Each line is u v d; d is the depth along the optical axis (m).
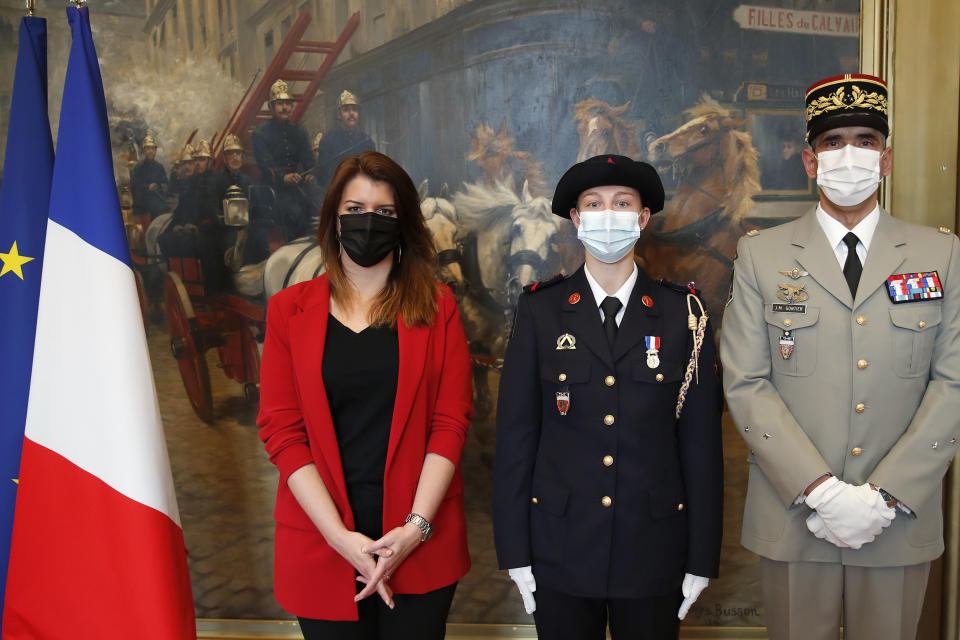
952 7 2.22
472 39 2.32
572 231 2.33
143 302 2.41
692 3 2.28
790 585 1.67
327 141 2.37
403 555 1.55
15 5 2.38
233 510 2.43
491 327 2.36
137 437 1.77
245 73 2.36
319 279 1.76
